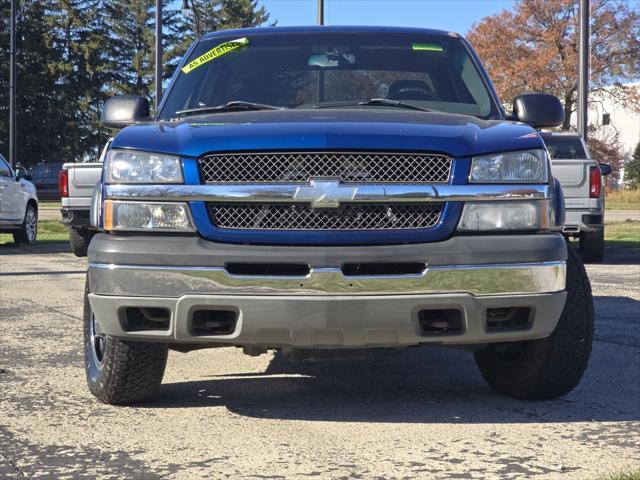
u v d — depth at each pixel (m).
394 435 4.16
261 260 4.02
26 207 17.23
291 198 4.05
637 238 18.00
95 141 64.38
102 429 4.28
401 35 5.96
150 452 3.92
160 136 4.34
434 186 4.12
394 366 5.79
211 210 4.14
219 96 5.56
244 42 5.91
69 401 4.82
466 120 4.65
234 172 4.15
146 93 70.69
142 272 4.10
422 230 4.10
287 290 4.00
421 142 4.18
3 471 3.67
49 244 17.69
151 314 4.22
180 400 4.85
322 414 4.55
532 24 50.38
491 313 4.23
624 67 49.78
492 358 4.94
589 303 4.56
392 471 3.64
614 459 3.78
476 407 4.68
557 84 50.03
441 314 4.19
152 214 4.18
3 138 58.94
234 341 4.11
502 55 50.72
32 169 44.41
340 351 4.31
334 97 5.49
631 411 4.58
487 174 4.21
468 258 4.07
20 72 59.41
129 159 4.26
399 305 4.02
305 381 5.33
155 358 4.49
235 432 4.22
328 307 4.00
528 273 4.13
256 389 5.11
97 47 65.56
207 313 4.16
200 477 3.58
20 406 4.71
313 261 4.00
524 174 4.26
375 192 4.06
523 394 4.79
